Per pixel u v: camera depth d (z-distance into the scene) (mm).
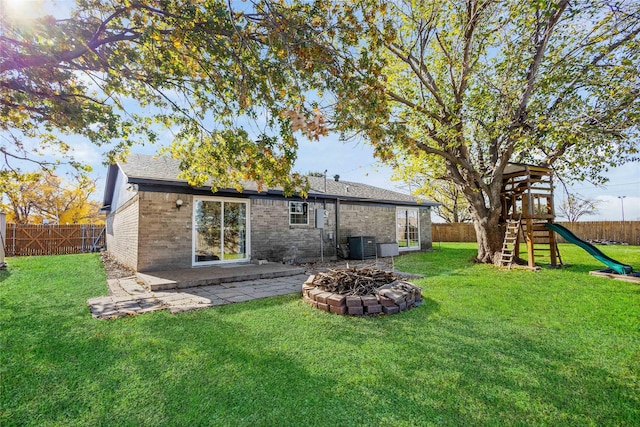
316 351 3219
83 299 5449
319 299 4836
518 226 9211
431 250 15586
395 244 12367
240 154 5258
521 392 2469
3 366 2895
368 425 2086
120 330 3828
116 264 10430
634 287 6227
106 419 2152
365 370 2822
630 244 18078
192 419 2145
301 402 2336
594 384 2586
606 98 7070
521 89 8016
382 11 4359
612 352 3195
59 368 2855
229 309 4793
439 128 8516
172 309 4738
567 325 4008
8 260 11211
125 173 8117
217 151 5672
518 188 9789
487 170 10281
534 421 2123
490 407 2279
